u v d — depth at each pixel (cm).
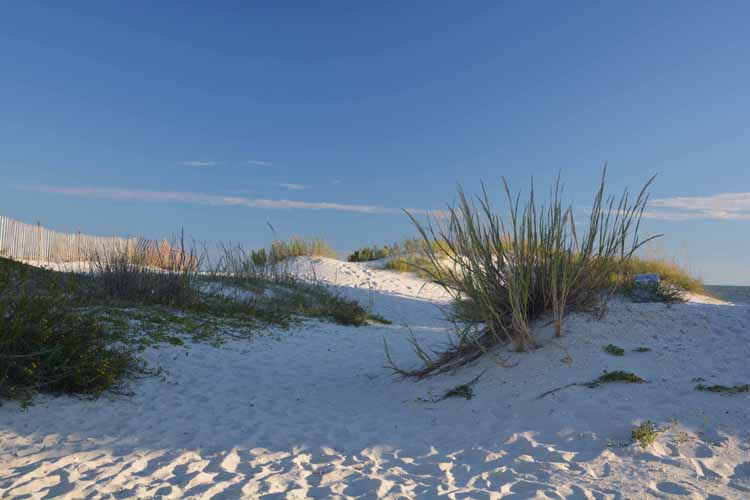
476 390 587
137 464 436
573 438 454
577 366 577
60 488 385
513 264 669
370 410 607
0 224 1956
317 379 769
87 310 844
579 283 679
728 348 587
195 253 1266
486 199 675
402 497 368
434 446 478
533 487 375
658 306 725
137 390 646
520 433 475
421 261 2172
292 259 2230
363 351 988
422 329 1307
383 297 1762
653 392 507
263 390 698
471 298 678
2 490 378
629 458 409
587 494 357
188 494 377
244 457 462
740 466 387
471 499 361
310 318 1268
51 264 1802
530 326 675
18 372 575
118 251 1227
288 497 371
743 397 475
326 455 465
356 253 2659
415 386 659
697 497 346
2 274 769
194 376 734
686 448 415
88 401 589
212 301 1198
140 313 970
